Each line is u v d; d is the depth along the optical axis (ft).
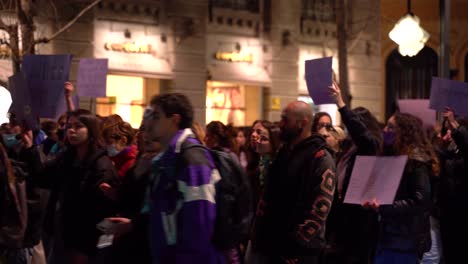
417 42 59.93
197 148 21.30
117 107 79.66
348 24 97.86
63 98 32.12
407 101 39.78
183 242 20.90
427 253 35.65
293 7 93.66
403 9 113.19
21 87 31.35
